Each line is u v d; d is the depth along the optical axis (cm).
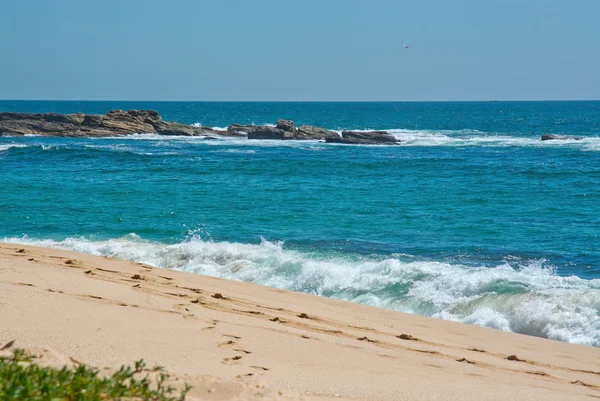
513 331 1023
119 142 5906
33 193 2586
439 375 648
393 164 4066
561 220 2106
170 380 449
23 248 1288
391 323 943
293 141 6322
